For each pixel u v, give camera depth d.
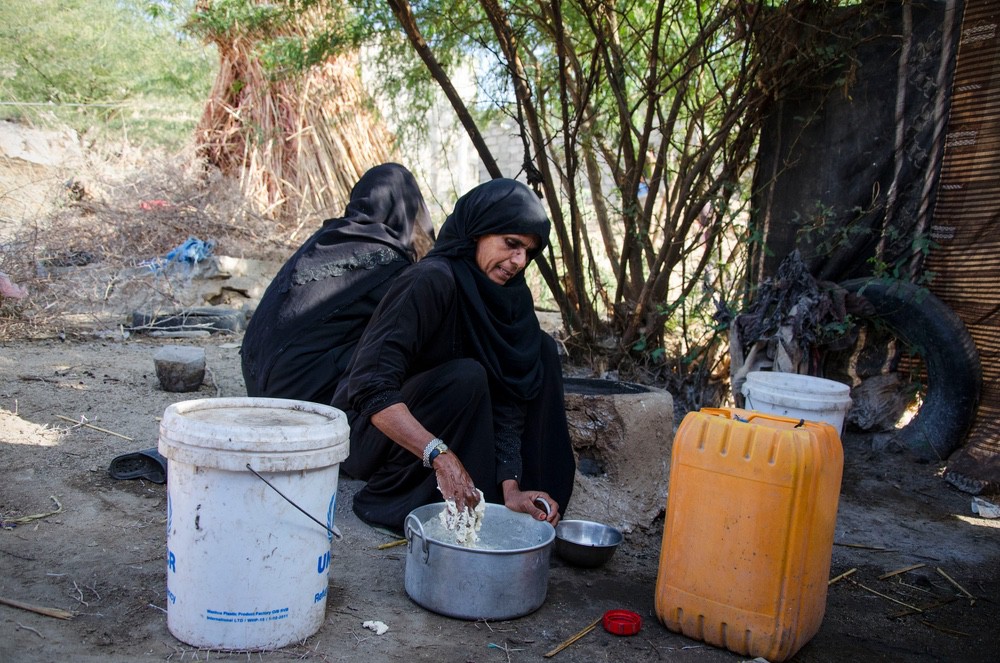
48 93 11.98
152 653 2.03
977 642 2.61
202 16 6.66
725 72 4.95
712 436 2.31
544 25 4.40
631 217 4.63
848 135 4.47
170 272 7.10
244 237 7.78
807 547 2.21
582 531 2.96
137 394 4.43
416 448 2.45
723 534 2.28
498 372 2.76
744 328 4.37
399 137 6.22
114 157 9.14
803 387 3.38
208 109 8.67
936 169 4.27
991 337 4.14
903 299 4.24
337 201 8.03
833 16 4.28
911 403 4.44
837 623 2.67
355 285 3.45
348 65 8.06
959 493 4.04
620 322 4.88
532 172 4.37
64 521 2.81
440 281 2.63
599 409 3.28
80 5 12.38
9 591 2.30
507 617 2.39
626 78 5.15
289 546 2.06
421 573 2.39
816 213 4.59
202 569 2.03
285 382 3.33
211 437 1.95
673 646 2.34
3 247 6.46
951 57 4.19
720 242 4.76
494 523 2.65
